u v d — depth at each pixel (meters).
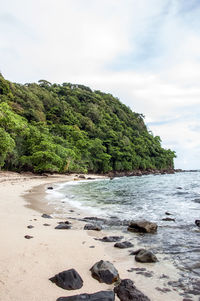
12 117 38.44
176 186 26.47
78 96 132.75
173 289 3.49
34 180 32.34
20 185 22.41
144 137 125.81
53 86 148.50
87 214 9.77
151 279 3.81
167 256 4.93
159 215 9.63
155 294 3.34
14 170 43.62
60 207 11.30
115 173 79.50
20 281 3.46
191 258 4.80
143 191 20.36
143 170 99.31
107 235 6.59
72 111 102.44
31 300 2.97
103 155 75.00
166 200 14.31
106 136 94.19
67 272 3.58
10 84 81.31
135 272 4.08
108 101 147.88
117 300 3.14
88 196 16.45
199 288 3.53
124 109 155.25
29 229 6.54
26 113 67.38
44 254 4.64
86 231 6.84
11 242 5.25
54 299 3.02
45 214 8.96
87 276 3.79
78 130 82.75
